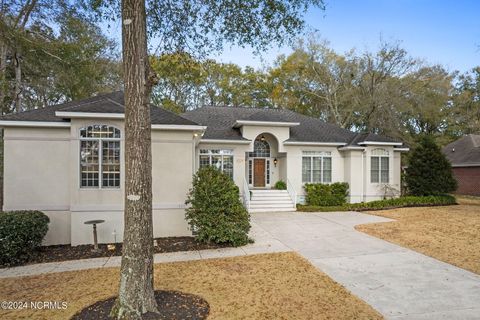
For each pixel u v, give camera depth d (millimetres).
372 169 18500
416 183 18703
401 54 28172
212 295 5543
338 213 15719
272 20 7738
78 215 9727
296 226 12383
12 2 12938
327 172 19141
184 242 9742
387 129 28047
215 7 7719
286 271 6922
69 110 9570
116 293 5699
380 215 14914
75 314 4855
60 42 15008
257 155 19719
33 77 17094
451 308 4969
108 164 9945
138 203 4605
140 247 4598
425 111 29156
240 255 8328
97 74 20234
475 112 32750
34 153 10023
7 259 7734
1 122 9586
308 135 19531
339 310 4910
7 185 9844
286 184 18516
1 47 15133
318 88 34906
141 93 4641
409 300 5293
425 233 10766
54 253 8891
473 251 8430
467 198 22594
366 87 29391
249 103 35938
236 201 9820
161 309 4844
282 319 4617
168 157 10484
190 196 10234
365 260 7730
